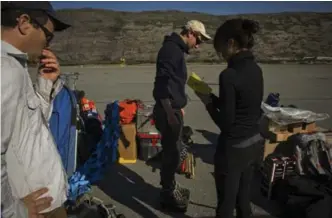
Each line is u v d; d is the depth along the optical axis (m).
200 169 4.99
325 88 10.82
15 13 1.37
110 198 4.14
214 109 2.77
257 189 4.32
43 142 1.54
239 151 2.61
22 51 1.42
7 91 1.14
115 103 4.86
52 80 1.81
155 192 4.32
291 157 4.30
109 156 4.32
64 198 1.72
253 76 2.54
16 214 1.26
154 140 5.19
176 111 3.53
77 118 3.56
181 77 3.50
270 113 4.66
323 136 4.41
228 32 2.55
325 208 3.44
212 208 3.95
